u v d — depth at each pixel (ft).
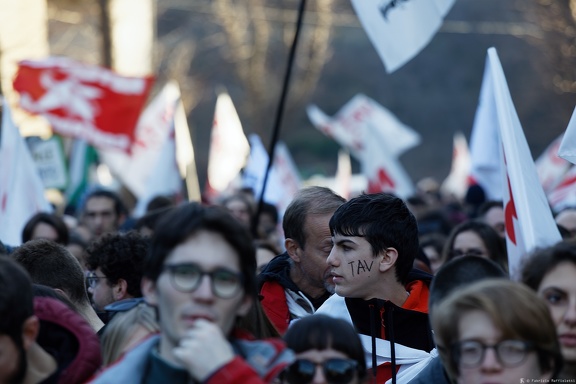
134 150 83.30
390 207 29.53
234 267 19.58
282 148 82.12
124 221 62.90
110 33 122.01
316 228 31.89
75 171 84.84
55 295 26.32
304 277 32.71
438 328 20.27
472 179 87.61
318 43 157.38
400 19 42.27
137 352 20.27
